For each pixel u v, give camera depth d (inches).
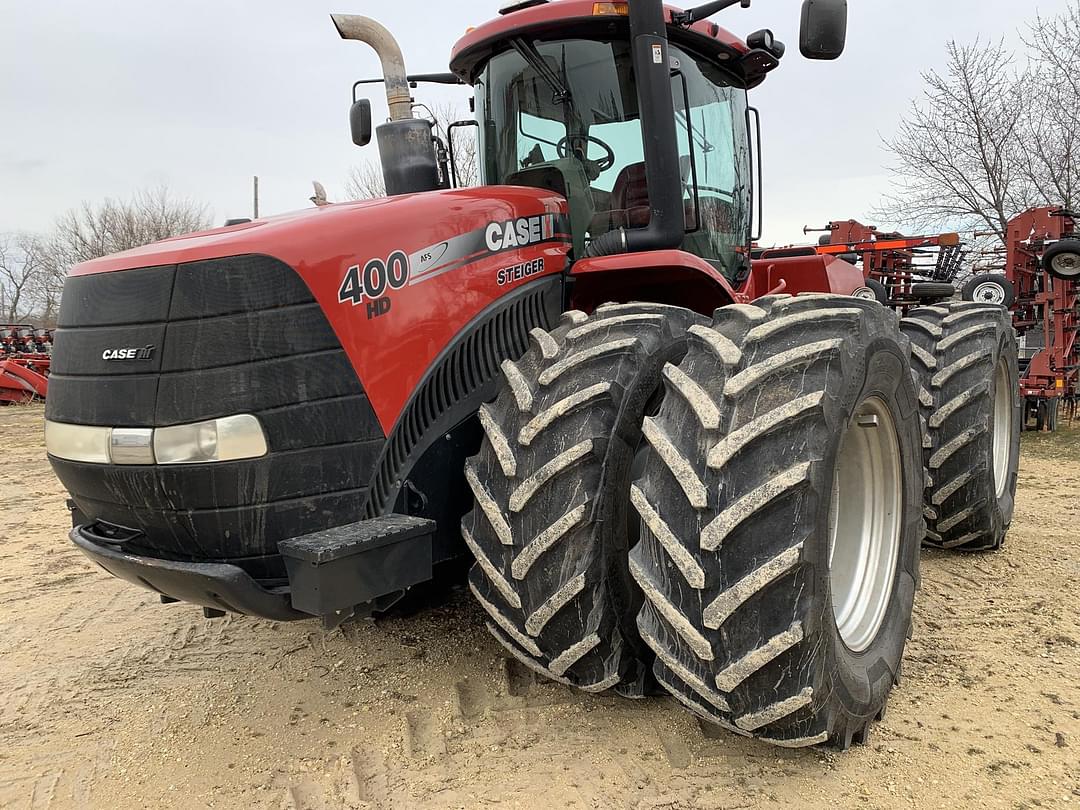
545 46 118.6
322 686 108.3
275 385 79.9
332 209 98.0
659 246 106.7
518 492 82.7
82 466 85.5
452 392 93.0
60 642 129.3
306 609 76.9
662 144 104.7
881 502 100.3
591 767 86.4
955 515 147.2
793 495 73.4
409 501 89.6
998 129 629.3
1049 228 347.3
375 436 85.5
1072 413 366.9
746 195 150.0
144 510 82.7
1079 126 593.9
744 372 76.9
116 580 162.4
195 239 88.4
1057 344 328.8
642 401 86.4
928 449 145.3
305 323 81.0
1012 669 108.3
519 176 123.6
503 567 85.2
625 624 86.1
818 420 75.5
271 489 80.4
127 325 81.8
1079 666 109.0
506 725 95.7
